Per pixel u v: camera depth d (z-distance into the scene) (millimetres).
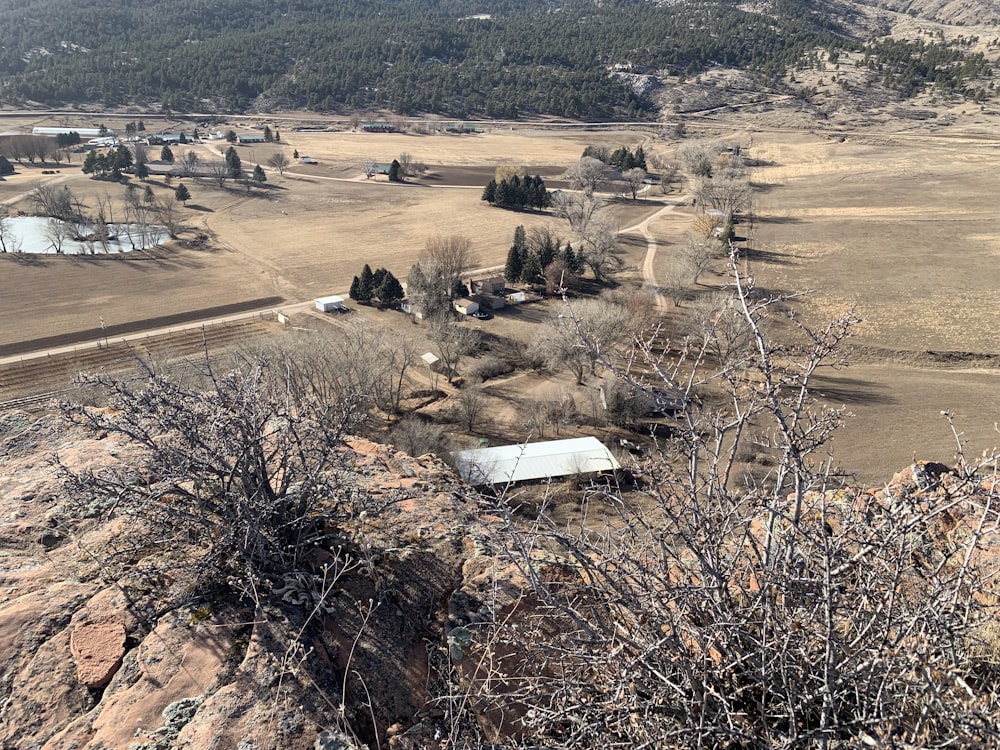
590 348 3584
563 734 3488
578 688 3174
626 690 3012
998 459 3049
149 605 4336
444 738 3703
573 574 4438
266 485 4680
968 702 2734
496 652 4078
